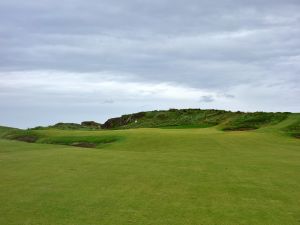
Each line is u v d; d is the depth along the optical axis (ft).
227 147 113.70
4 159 82.64
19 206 43.04
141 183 56.39
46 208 42.27
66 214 40.06
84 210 41.63
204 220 38.70
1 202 44.78
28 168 69.92
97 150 104.12
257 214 40.93
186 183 56.75
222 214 40.81
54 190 51.26
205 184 56.13
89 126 342.44
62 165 73.87
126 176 62.08
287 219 39.27
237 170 69.31
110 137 143.43
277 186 55.11
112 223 37.22
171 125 269.44
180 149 111.45
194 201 46.14
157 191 51.26
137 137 139.64
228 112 270.26
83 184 55.36
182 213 41.01
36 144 123.03
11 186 53.78
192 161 81.66
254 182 57.88
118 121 348.79
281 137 138.51
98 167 71.61
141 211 41.55
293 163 79.25
